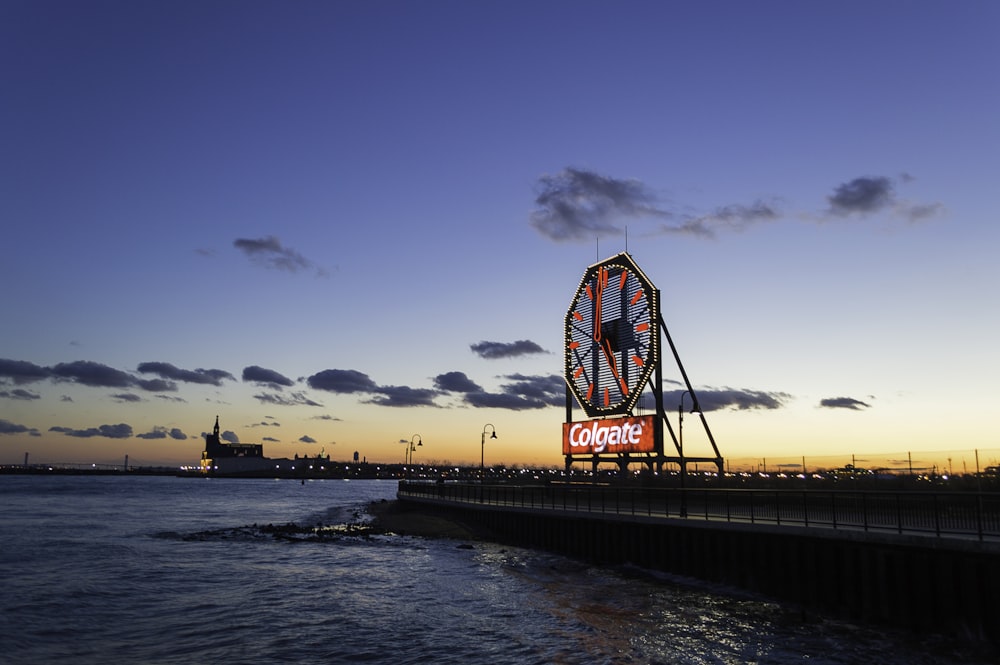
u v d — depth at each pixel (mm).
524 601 30562
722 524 31406
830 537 26250
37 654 22516
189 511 105500
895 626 23703
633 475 59625
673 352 56656
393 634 24969
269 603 31016
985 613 21375
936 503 23359
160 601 31578
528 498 60406
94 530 68500
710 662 20672
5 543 55188
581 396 62125
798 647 21984
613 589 32406
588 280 62719
